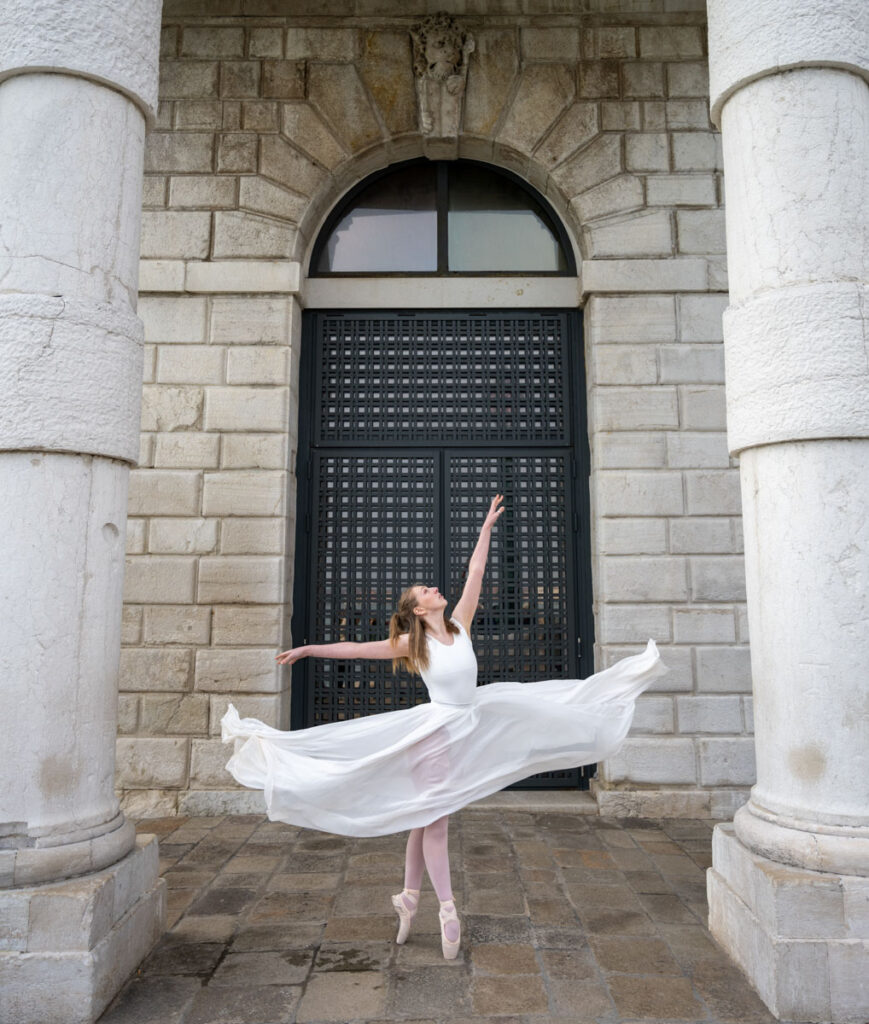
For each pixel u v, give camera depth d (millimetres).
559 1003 3131
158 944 3693
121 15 3682
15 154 3451
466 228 7320
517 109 6922
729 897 3555
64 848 3170
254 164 6844
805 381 3428
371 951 3613
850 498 3363
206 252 6738
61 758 3252
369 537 6922
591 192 6832
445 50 6840
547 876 4676
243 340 6672
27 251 3398
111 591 3537
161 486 6500
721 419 6602
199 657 6312
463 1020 3006
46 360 3332
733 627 6371
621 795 6113
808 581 3381
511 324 7156
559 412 7047
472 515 6953
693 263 6723
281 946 3672
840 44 3588
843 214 3549
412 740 3559
